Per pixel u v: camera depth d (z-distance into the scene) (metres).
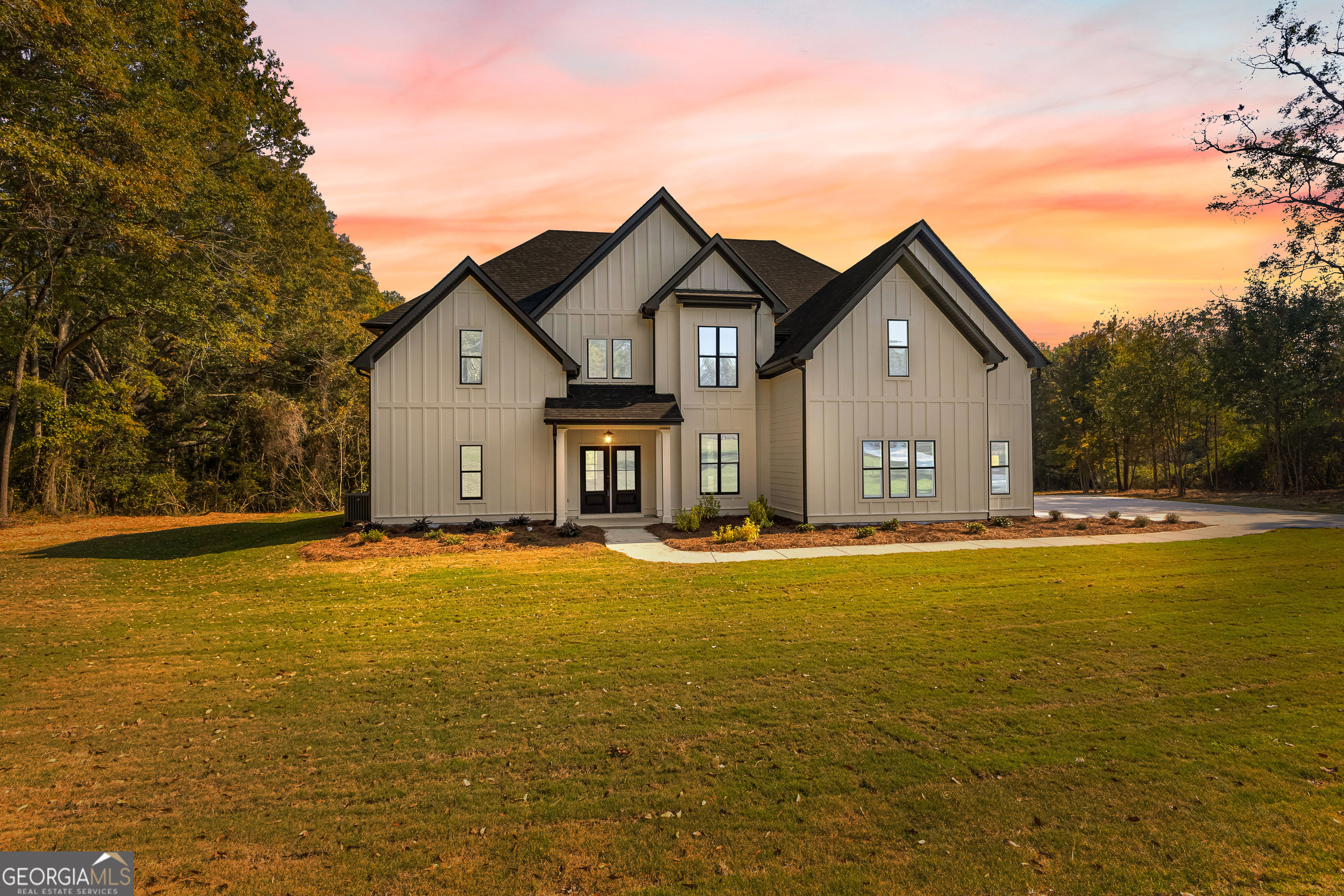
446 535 17.31
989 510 20.25
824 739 5.61
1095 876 3.78
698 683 7.02
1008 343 21.31
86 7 17.09
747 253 26.58
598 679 7.20
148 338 30.64
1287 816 4.36
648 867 3.91
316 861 4.02
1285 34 24.56
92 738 5.92
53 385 26.97
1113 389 37.06
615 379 21.34
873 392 19.50
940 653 7.86
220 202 24.53
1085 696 6.48
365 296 43.25
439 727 6.04
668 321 21.16
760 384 21.70
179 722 6.27
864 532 17.47
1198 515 21.94
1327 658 7.43
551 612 10.24
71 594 12.59
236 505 31.56
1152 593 10.70
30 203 19.34
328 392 33.44
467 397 19.77
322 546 16.88
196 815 4.60
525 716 6.25
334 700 6.76
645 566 13.81
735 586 11.73
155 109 20.25
